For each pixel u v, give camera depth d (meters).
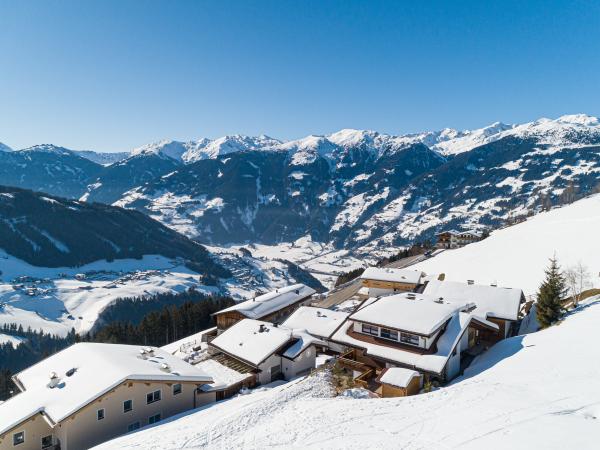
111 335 71.25
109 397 24.73
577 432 13.48
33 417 23.67
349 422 17.38
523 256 70.50
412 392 24.28
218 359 36.50
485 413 16.25
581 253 62.56
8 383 64.62
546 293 33.28
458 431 15.02
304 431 16.95
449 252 94.19
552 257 64.62
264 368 33.56
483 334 35.19
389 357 27.94
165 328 73.94
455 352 28.19
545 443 13.02
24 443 23.44
